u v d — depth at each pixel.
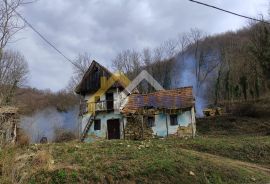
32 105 52.12
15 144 11.75
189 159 17.20
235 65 56.88
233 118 39.31
